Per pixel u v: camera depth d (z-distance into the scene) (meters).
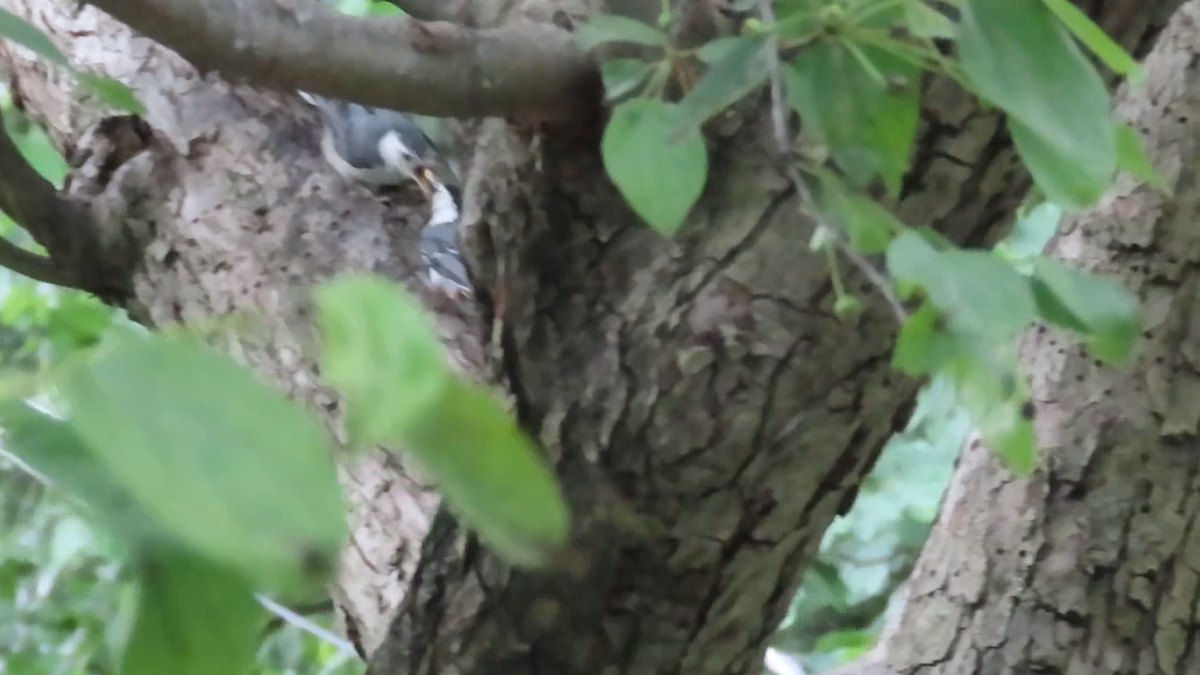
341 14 1.13
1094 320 0.90
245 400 0.36
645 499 1.43
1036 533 2.48
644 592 1.49
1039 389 2.47
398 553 1.98
